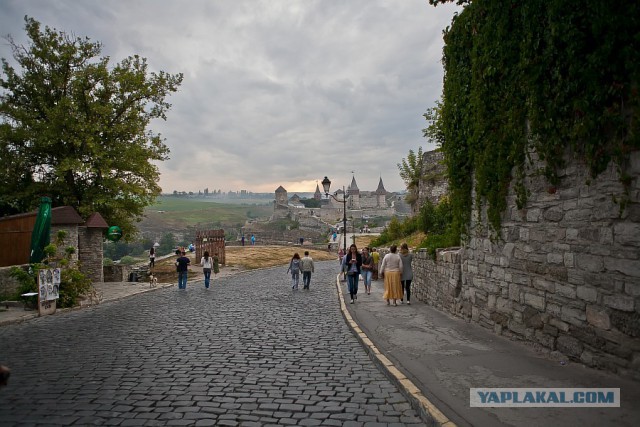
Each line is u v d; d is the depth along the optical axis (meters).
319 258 51.94
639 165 4.86
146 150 27.17
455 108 10.05
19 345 8.91
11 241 19.12
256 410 5.20
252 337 9.42
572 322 6.11
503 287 8.10
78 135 24.36
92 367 7.06
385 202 165.38
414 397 5.29
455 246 12.08
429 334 8.72
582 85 5.54
